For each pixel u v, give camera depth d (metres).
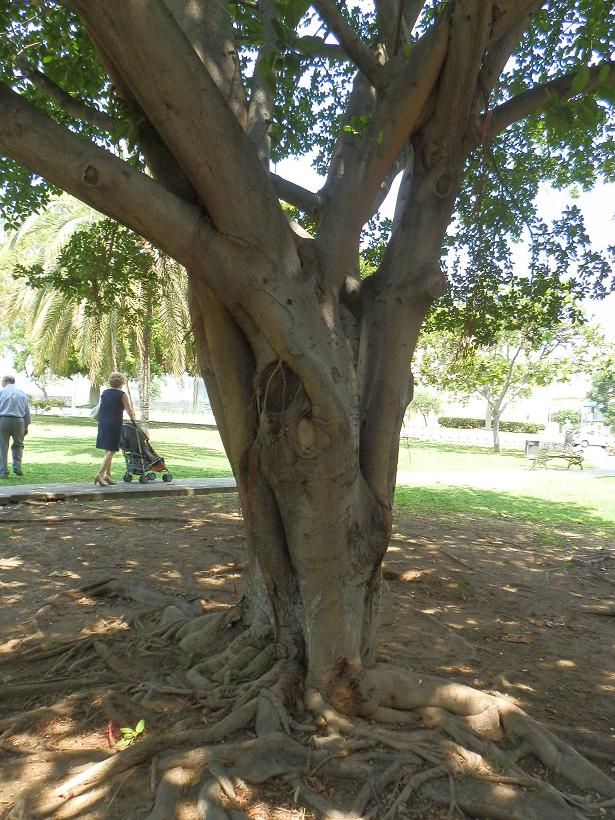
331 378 2.79
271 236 2.67
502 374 23.70
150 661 4.01
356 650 3.28
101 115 4.07
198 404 56.50
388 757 2.96
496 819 2.64
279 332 2.70
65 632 4.58
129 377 32.16
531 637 5.00
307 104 7.00
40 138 2.41
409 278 3.20
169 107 2.37
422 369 22.73
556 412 49.25
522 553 8.08
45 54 4.95
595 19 4.03
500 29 2.92
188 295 3.60
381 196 5.01
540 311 6.02
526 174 6.68
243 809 2.61
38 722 3.26
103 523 8.31
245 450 3.24
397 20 3.34
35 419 32.31
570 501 13.01
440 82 3.01
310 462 2.89
